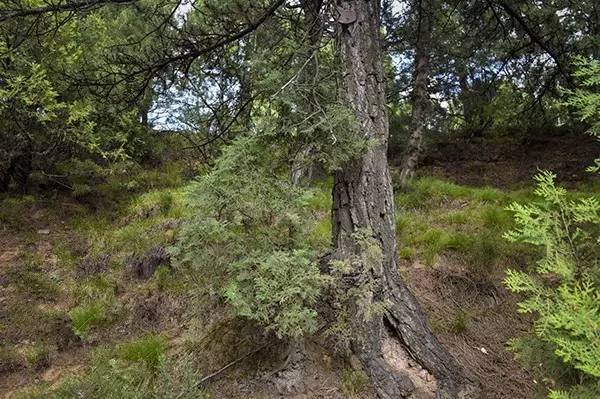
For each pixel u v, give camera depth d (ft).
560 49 23.40
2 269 19.29
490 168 32.12
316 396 11.30
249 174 11.43
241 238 11.51
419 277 16.58
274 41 16.40
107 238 21.34
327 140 11.63
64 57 21.99
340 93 12.44
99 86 17.17
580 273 8.24
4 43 18.78
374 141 11.89
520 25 22.53
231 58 17.90
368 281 11.93
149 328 15.66
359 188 12.43
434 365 11.89
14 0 15.06
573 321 6.38
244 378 11.80
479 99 35.06
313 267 10.89
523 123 35.32
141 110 24.82
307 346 12.06
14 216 23.49
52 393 11.69
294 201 11.59
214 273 11.45
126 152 28.58
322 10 13.89
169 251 11.45
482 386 12.27
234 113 17.94
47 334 15.74
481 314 15.34
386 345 12.01
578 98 9.05
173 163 30.45
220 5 15.84
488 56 29.37
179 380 11.38
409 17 24.16
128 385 11.12
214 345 12.78
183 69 17.29
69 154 25.71
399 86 31.96
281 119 11.52
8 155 23.25
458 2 21.50
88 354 14.87
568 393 7.27
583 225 10.75
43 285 18.30
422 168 33.12
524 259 17.24
